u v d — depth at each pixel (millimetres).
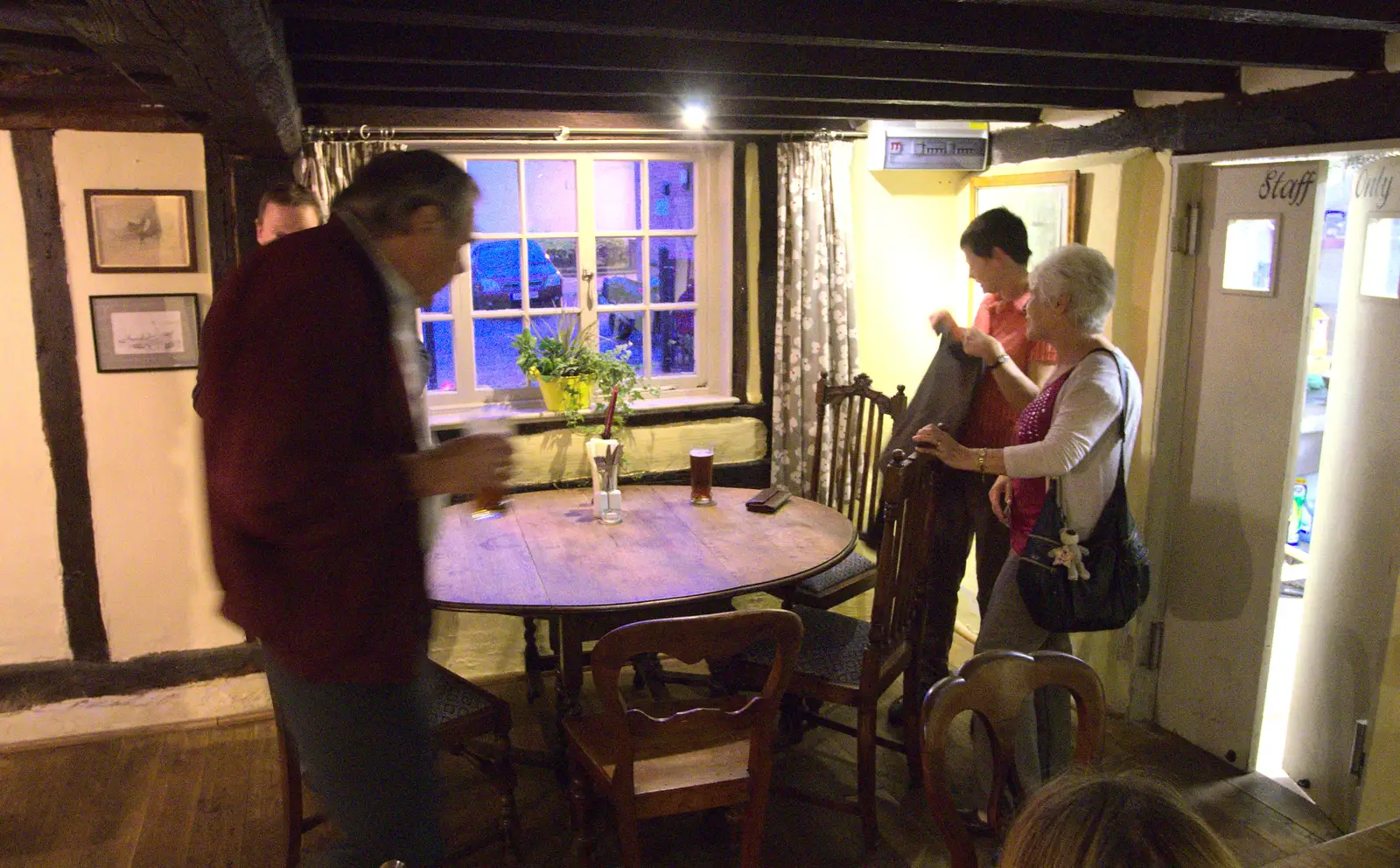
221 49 1624
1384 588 2615
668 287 4047
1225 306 3043
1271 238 2865
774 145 3857
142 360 3305
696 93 2918
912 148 3834
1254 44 2424
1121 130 3305
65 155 3154
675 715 2150
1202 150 3014
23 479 3291
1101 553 2518
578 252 3889
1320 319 4207
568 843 2807
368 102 3051
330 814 1634
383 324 1453
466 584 2621
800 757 3244
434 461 1461
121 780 3162
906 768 3180
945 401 3254
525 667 3715
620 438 3859
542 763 2965
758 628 2088
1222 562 3123
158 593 3439
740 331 3986
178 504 3406
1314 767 2939
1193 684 3258
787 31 2100
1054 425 2479
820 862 2715
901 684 3756
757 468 4090
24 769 3227
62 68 2855
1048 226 3641
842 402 3982
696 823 2898
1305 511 4633
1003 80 2768
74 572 3363
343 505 1404
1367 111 2521
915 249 4152
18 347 3223
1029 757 2568
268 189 3061
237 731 3473
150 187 3230
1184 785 3037
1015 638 2646
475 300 3826
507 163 3748
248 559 1460
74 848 2791
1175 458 3266
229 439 1385
